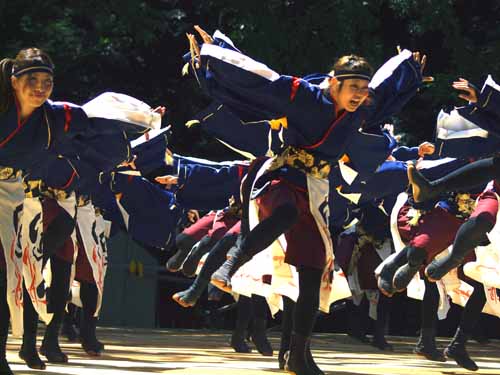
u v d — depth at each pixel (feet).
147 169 51.70
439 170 47.42
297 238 32.83
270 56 92.38
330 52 93.66
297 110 32.68
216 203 50.37
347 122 33.14
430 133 101.60
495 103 38.27
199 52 34.30
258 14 93.09
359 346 67.67
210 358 46.80
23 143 31.17
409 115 101.91
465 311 44.16
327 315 98.12
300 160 33.19
